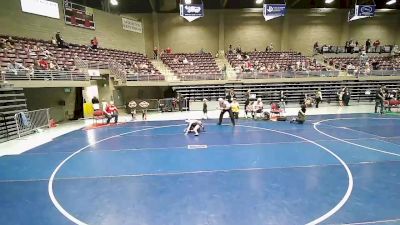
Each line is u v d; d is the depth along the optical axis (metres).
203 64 27.31
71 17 22.00
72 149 10.44
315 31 32.78
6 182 7.15
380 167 7.83
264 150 9.85
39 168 8.23
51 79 15.79
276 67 25.56
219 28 31.69
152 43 31.45
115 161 8.82
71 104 19.77
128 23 27.14
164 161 8.73
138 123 16.30
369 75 24.78
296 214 5.22
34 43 18.72
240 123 15.58
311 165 8.09
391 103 19.14
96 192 6.42
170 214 5.32
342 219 5.01
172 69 26.14
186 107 21.64
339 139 11.36
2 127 12.07
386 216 5.11
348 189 6.32
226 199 5.93
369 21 32.81
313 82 24.28
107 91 21.19
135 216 5.27
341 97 22.59
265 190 6.36
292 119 16.09
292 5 31.72
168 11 31.19
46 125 15.16
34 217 5.30
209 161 8.66
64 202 5.93
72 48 20.98
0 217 5.33
